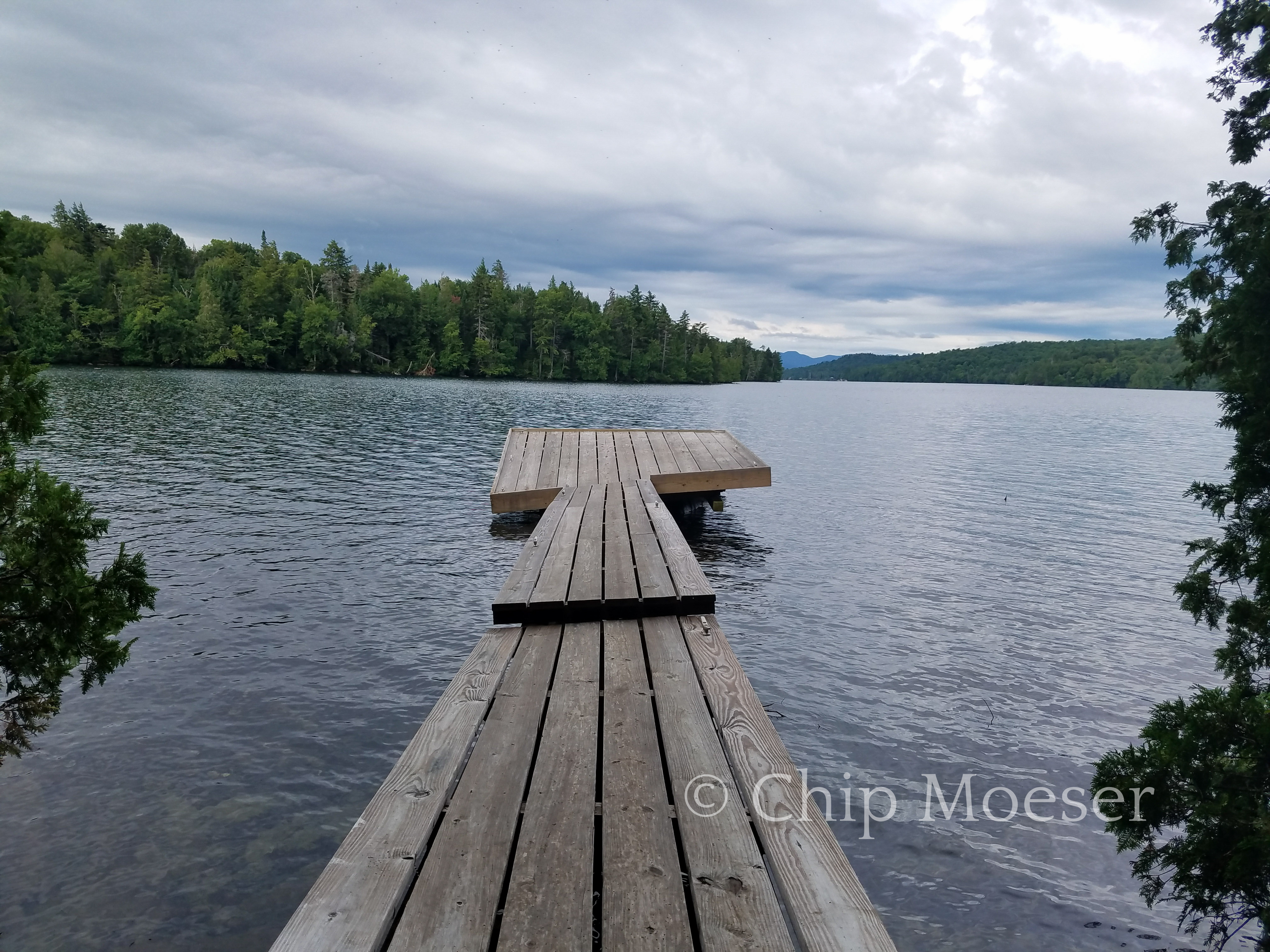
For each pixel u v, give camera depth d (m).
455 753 3.47
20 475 3.90
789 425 43.53
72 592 3.90
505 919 2.28
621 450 15.80
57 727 5.68
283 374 76.44
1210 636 8.69
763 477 14.11
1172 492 19.62
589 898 2.40
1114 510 16.95
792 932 2.31
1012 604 9.72
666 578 6.42
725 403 67.69
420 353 97.69
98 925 3.76
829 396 100.25
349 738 5.67
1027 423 47.91
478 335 105.31
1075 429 43.56
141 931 3.73
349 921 2.26
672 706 4.03
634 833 2.80
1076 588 10.56
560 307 111.50
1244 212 3.44
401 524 12.90
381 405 41.75
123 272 83.31
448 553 11.07
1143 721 6.50
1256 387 3.43
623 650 4.96
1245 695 3.46
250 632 7.68
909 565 11.59
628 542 8.05
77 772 5.11
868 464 24.78
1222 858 3.18
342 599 8.80
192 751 5.42
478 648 5.03
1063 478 22.14
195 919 3.82
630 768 3.34
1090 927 4.04
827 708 6.51
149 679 6.55
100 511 12.73
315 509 13.76
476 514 13.98
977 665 7.62
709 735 3.69
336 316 88.06
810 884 2.49
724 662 4.71
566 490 12.05
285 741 5.60
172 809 4.73
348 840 2.72
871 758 5.71
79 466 17.16
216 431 25.39
